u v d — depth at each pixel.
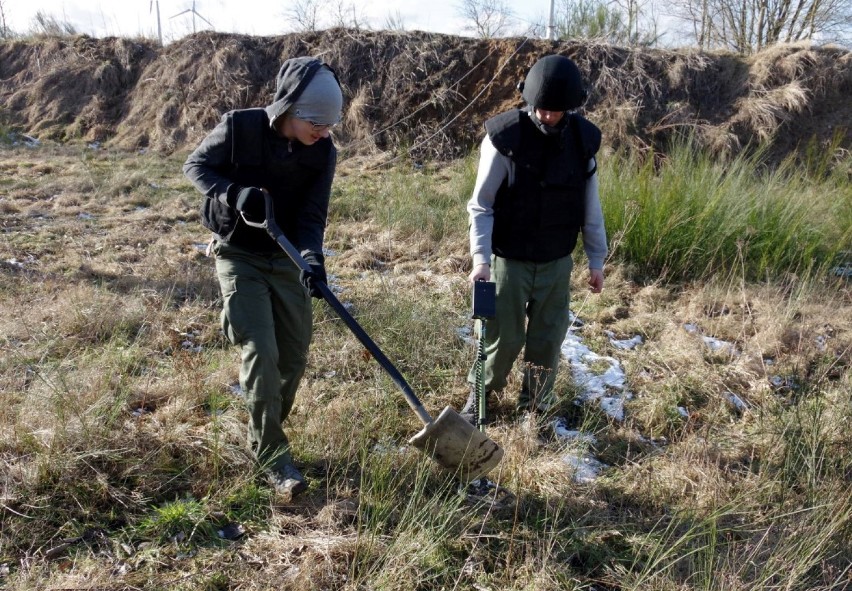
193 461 3.08
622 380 4.11
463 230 6.71
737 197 6.17
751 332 4.83
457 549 2.68
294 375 3.07
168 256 6.03
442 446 2.63
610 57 10.20
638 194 6.02
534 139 3.13
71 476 2.86
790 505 2.89
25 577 2.41
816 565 2.55
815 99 9.62
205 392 3.64
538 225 3.21
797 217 6.05
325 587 2.47
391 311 4.59
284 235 2.66
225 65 11.63
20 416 3.20
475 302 3.07
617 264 5.86
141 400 3.57
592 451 3.41
